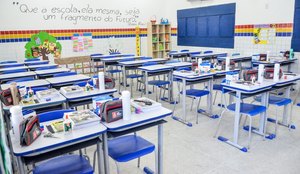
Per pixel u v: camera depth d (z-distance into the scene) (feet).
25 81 12.39
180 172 8.46
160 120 7.05
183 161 9.16
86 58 24.71
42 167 6.22
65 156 6.77
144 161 9.20
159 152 7.38
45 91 9.59
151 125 6.92
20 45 23.16
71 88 9.90
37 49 23.97
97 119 6.30
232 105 10.87
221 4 24.21
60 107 9.00
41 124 6.52
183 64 16.81
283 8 19.31
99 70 24.45
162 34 30.48
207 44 26.55
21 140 5.21
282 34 19.67
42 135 5.78
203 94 12.89
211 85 13.50
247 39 22.34
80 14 25.62
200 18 26.78
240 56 20.65
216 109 14.92
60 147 5.50
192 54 23.39
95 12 26.48
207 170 8.55
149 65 16.71
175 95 18.29
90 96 9.44
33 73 14.89
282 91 16.42
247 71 10.85
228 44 24.18
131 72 24.71
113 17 27.76
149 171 8.39
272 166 8.69
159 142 7.29
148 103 7.43
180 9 29.19
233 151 9.82
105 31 27.48
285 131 11.55
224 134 11.38
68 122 5.87
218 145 10.36
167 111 7.23
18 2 22.44
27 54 23.61
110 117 6.41
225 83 10.53
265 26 20.72
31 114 6.41
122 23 28.50
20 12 22.66
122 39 28.86
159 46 30.32
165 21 30.25
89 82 11.43
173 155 9.62
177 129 12.17
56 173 5.92
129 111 6.59
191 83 12.85
